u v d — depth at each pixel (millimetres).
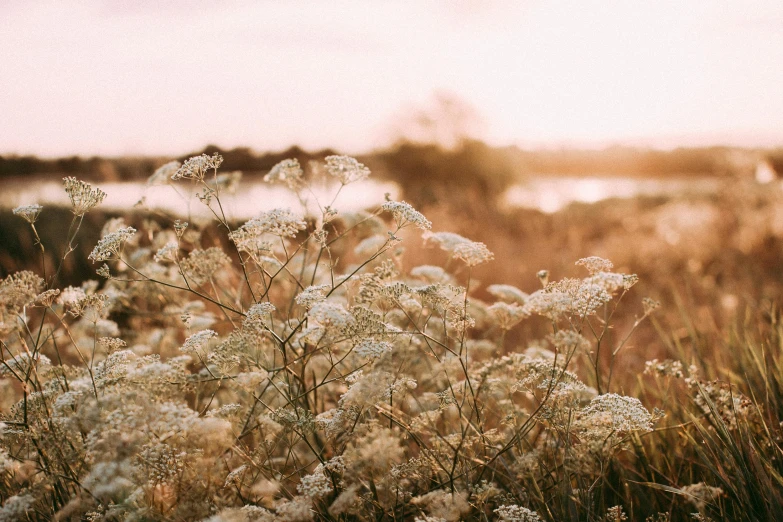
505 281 8336
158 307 4582
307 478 2195
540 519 2250
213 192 2791
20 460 2494
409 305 3029
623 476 2959
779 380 3502
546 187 24938
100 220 7910
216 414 2523
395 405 2986
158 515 2045
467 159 22656
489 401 3402
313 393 3428
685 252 10562
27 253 6914
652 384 4492
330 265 2754
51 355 4297
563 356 2822
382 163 23875
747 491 2660
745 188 12883
